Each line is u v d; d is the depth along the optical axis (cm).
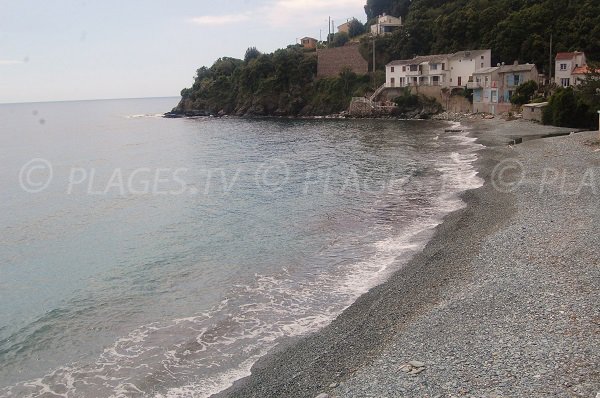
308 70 12369
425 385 1116
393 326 1508
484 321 1412
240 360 1433
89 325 1703
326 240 2481
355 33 14800
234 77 13688
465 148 5209
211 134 8819
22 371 1439
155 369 1409
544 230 2170
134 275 2136
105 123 13225
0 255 2472
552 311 1402
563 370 1092
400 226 2636
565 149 4128
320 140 6975
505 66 8494
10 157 6231
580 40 8619
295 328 1606
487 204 2825
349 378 1227
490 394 1038
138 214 3186
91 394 1306
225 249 2417
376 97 10581
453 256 2056
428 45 11269
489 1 10850
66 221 3073
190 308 1794
